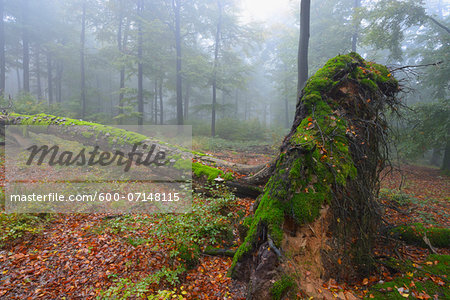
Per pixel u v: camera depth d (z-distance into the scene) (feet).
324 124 10.36
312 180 9.45
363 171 10.43
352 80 11.22
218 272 10.58
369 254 9.77
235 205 14.97
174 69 65.87
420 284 8.55
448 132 31.94
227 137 61.00
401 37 35.37
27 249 11.53
